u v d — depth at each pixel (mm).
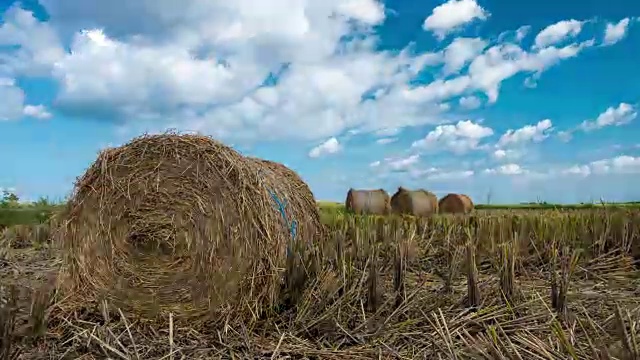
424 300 4418
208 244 4539
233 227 4500
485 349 3258
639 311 3982
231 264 4457
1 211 9969
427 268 6027
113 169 4910
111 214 4844
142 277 4641
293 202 5402
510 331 3775
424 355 3512
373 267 4387
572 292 4824
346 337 3910
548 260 6184
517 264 5871
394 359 3516
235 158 4668
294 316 4285
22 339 3867
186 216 4641
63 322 4332
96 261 4828
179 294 4551
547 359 3146
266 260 4465
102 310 4324
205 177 4648
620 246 6500
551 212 9289
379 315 4219
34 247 8156
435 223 8648
